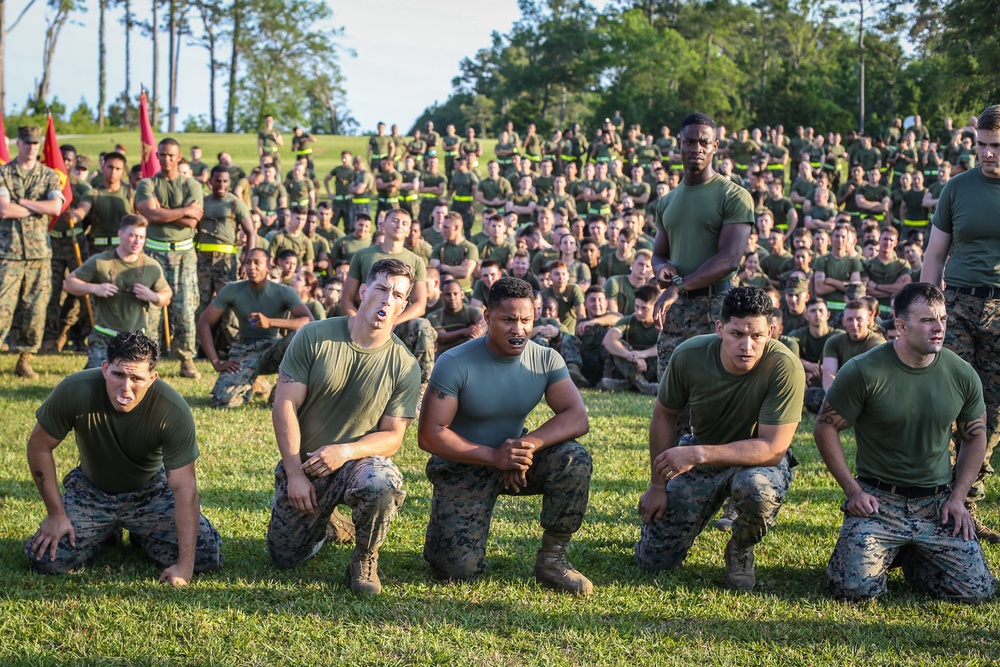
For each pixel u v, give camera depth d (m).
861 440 4.67
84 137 44.19
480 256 14.00
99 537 4.62
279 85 74.31
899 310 4.48
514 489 4.47
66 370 9.97
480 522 4.52
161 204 9.91
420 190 21.69
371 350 4.54
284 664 3.62
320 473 4.34
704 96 60.66
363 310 4.51
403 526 5.36
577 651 3.79
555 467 4.40
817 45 79.00
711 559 4.95
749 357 4.39
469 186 21.45
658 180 21.55
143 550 4.81
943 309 4.42
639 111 59.03
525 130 64.50
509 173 21.92
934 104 51.09
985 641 3.95
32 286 9.34
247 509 5.59
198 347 11.52
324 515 4.50
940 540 4.46
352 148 39.81
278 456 6.81
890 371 4.52
